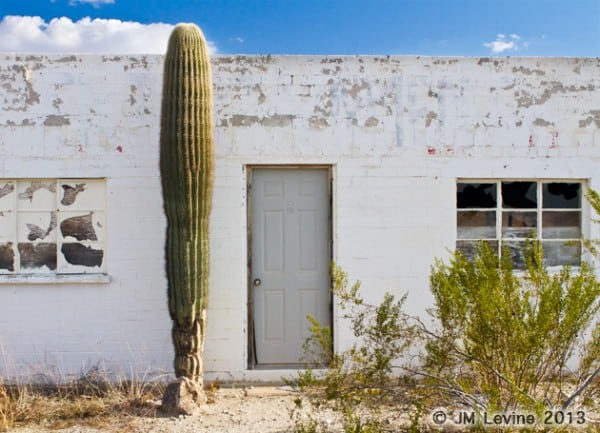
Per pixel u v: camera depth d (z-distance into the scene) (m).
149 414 6.34
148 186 7.51
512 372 4.82
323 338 5.56
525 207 7.87
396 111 7.63
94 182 7.59
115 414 6.34
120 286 7.46
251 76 7.54
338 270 5.77
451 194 7.65
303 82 7.57
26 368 7.38
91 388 7.08
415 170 7.62
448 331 5.55
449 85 7.68
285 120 7.56
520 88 7.73
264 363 7.64
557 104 7.76
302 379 5.36
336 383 5.20
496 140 7.70
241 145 7.52
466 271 5.09
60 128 7.49
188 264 6.50
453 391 5.12
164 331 7.47
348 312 7.51
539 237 7.84
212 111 6.86
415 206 7.61
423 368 5.50
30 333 7.41
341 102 7.60
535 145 7.73
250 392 7.09
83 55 7.51
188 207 6.48
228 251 7.49
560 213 7.89
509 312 4.80
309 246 7.70
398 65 7.65
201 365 6.70
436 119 7.66
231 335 7.46
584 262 5.22
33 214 7.54
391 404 5.58
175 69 6.54
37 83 7.48
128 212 7.49
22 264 7.51
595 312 4.94
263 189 7.70
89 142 7.49
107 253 7.48
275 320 7.66
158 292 7.48
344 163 7.57
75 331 7.44
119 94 7.52
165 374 7.37
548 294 4.74
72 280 7.41
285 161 7.54
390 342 5.58
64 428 5.98
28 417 6.24
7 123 7.46
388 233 7.59
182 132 6.44
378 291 7.55
